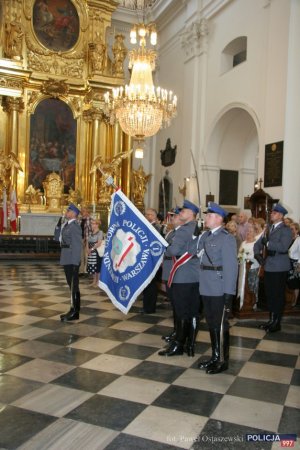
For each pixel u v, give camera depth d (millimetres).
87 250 9906
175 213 5223
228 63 12773
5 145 15539
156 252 4910
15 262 13531
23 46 15656
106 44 16469
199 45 13750
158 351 4785
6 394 3588
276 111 9875
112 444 2830
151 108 10039
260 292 7062
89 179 16484
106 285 5129
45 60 16062
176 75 15516
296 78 9539
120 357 4562
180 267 4625
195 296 4672
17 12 15445
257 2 11008
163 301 7590
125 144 16812
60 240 6344
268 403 3518
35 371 4117
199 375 4098
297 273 6656
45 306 6949
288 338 5469
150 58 10500
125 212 5129
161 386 3812
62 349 4793
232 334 5613
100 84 16109
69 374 4051
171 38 15898
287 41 9570
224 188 13484
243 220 8570
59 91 16094
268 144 10109
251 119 12766
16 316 6262
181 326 4660
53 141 16234
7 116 15523
